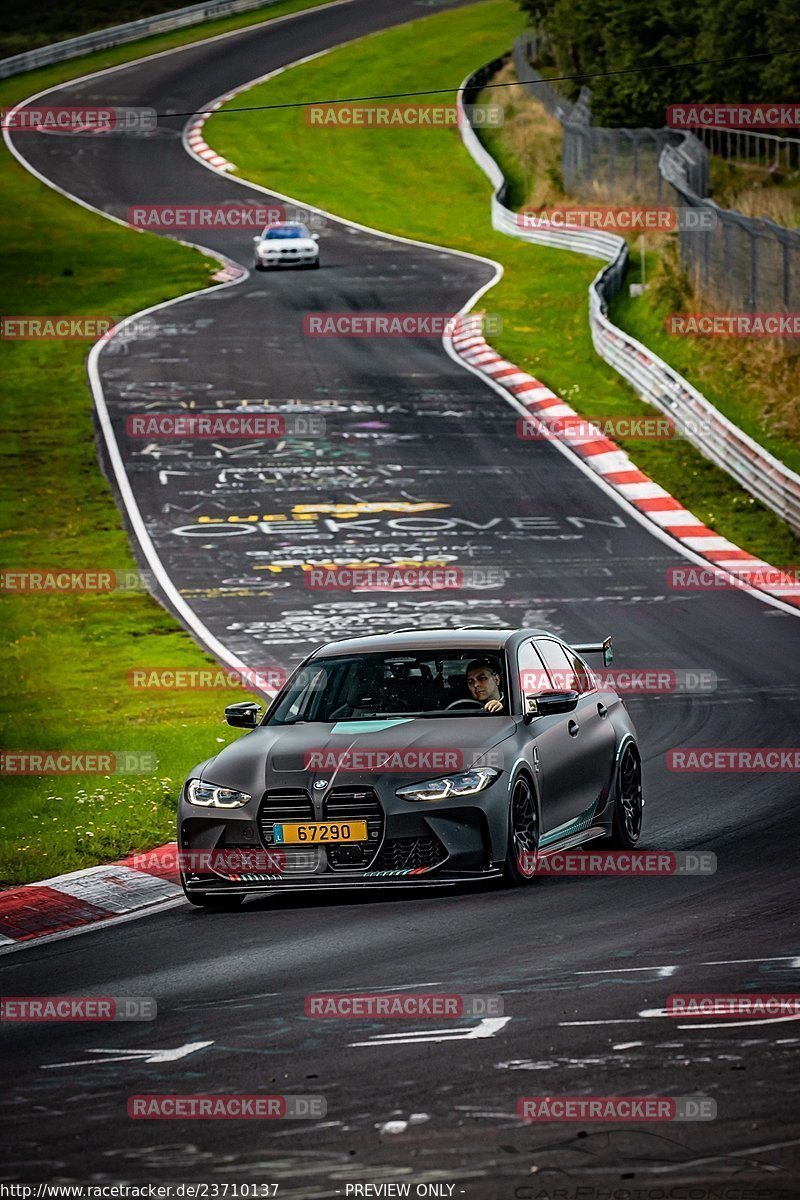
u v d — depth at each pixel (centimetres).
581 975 2694
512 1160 1845
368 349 14275
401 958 2909
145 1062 2342
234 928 3331
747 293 13000
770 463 9725
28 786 5000
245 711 3800
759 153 18225
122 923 3503
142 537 9438
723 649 6894
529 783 3584
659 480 10344
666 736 5466
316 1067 2250
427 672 3822
